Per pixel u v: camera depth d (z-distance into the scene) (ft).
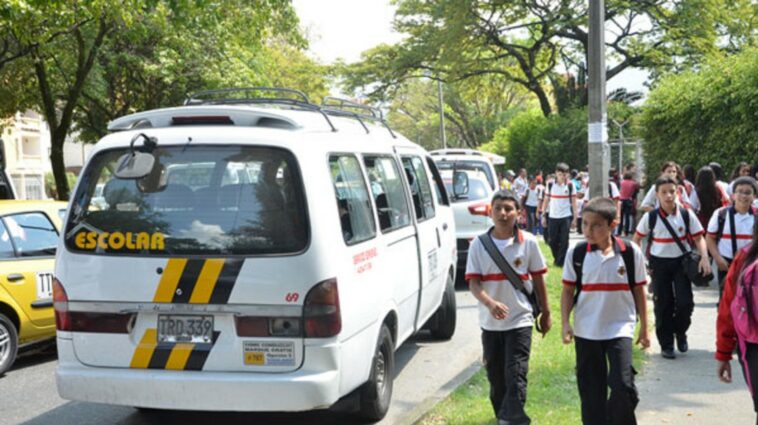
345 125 20.04
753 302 12.07
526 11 110.22
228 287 15.61
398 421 18.21
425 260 23.72
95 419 20.08
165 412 20.51
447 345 27.43
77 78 61.72
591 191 29.73
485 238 17.08
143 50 75.10
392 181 21.76
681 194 30.04
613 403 15.15
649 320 29.01
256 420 19.63
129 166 16.21
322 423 19.22
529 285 17.08
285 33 64.95
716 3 100.48
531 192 68.80
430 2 116.57
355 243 17.19
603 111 29.58
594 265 15.64
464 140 225.15
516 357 16.71
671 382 21.17
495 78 136.98
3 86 68.03
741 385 20.75
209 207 16.03
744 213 24.56
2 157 34.78
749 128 50.90
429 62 121.49
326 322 15.48
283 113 16.70
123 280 16.07
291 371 15.49
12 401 21.98
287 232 15.66
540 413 17.99
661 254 24.04
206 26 55.67
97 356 16.24
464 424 17.54
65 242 16.57
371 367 17.88
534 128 132.87
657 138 60.54
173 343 15.87
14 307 25.17
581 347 15.87
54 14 46.09
